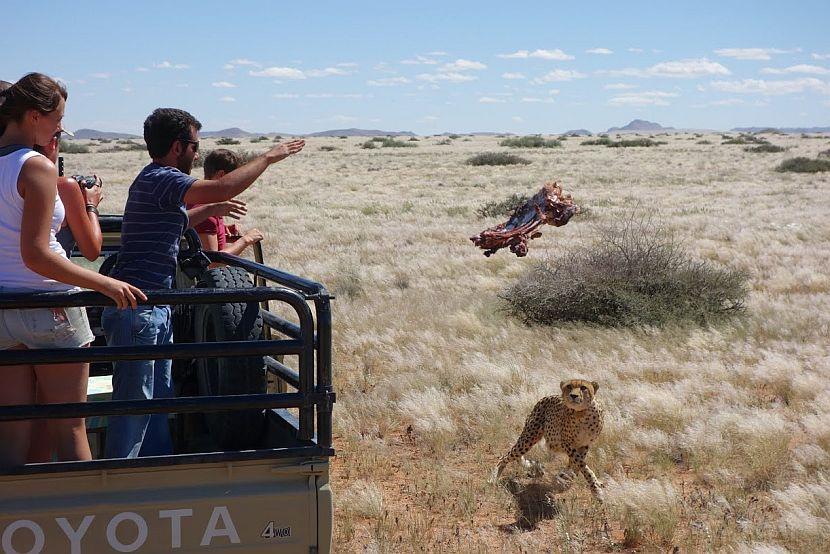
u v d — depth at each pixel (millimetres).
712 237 19875
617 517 5285
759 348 9445
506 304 11375
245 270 3945
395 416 7375
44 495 2826
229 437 3596
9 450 2969
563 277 10852
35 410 2799
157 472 2908
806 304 12008
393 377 8250
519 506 5547
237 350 2947
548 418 5746
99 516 2842
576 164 56906
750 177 42688
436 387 7887
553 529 5184
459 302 11852
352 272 14203
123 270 3613
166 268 3627
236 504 2953
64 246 4117
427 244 18891
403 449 6656
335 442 6781
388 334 10000
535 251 17156
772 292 13242
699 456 6234
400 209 26734
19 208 2918
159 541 2895
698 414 7090
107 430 3564
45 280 3014
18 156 2883
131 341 3398
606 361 8703
